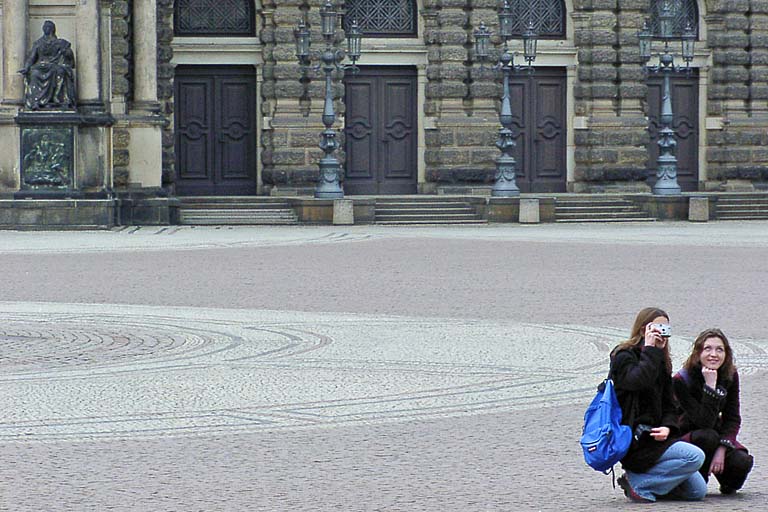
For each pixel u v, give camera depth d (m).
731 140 77.12
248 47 70.50
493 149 72.81
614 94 74.81
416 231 61.00
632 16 74.69
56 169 60.91
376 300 35.47
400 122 72.94
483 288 38.09
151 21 65.25
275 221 65.50
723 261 45.94
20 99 61.38
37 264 44.72
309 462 18.28
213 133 70.88
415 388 23.39
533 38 68.25
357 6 72.25
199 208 66.44
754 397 22.61
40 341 28.47
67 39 61.78
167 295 36.47
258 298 35.84
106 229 60.66
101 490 16.81
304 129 70.44
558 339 28.78
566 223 67.56
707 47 77.06
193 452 18.84
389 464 18.19
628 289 37.69
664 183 70.19
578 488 16.95
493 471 17.83
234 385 23.62
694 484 16.22
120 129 64.69
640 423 16.05
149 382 23.89
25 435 19.84
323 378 24.28
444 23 72.12
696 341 16.44
